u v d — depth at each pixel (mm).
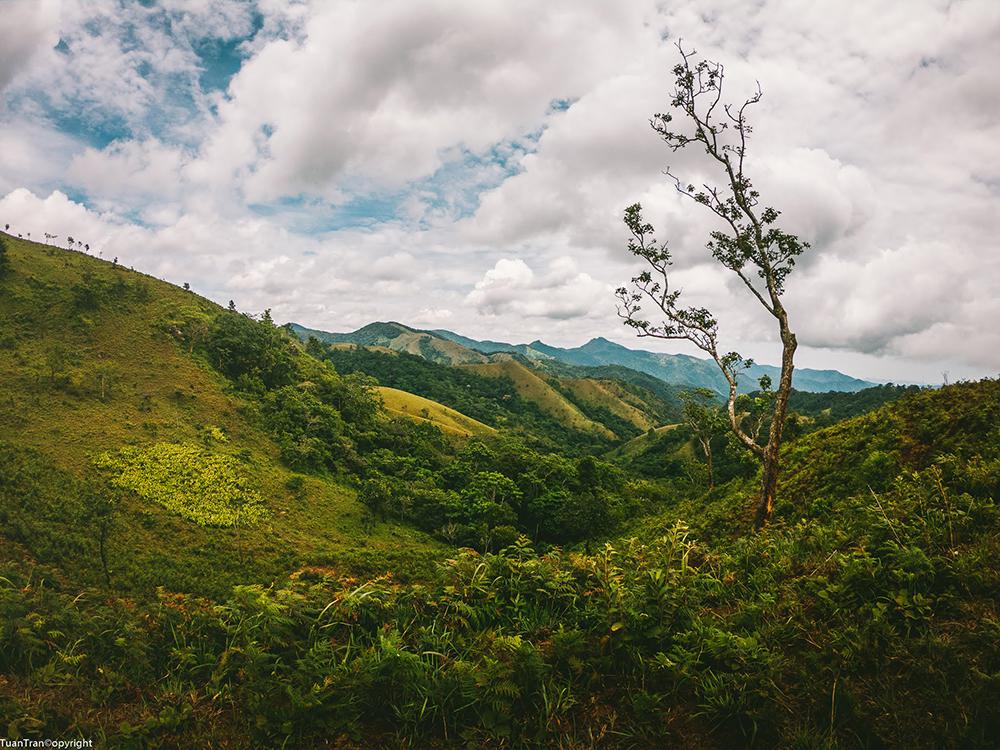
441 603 5215
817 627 4824
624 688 4164
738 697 3799
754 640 4316
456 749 3645
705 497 31031
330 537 43438
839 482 16172
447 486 65312
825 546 7586
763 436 55219
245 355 74562
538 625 5156
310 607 4918
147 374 60938
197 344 71500
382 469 66562
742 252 16078
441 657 4375
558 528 50750
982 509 6945
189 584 29688
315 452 58188
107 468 41438
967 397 15172
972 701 3389
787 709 3691
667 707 3969
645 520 39906
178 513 38562
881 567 5348
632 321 18328
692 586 6113
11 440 41469
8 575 10109
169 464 44812
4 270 69125
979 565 5227
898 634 4406
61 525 32156
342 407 78938
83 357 58844
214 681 4207
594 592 5285
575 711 3965
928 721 3367
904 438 15148
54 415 47000
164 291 83562
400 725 3873
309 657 4176
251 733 3719
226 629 4781
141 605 5766
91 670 4766
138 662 4656
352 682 3914
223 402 62000
